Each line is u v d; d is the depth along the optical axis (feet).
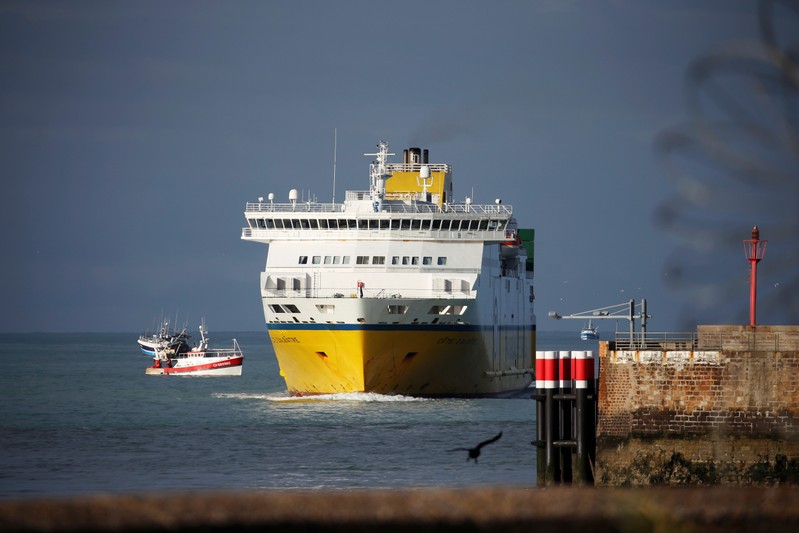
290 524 244.63
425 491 262.47
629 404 597.93
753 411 583.99
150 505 248.73
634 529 253.24
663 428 593.01
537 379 631.97
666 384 593.01
